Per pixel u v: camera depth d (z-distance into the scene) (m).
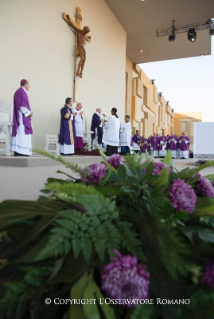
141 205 0.59
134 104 16.91
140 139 15.07
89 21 10.16
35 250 0.49
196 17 12.37
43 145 7.98
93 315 0.38
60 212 0.50
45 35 7.93
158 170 0.79
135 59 17.14
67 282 0.49
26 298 0.46
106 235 0.49
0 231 0.61
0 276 0.56
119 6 11.65
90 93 10.30
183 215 0.54
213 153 5.98
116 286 0.39
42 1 7.77
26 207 0.73
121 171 0.67
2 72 6.51
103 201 0.54
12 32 6.79
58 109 8.57
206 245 0.46
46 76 8.02
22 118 5.57
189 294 0.43
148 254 0.50
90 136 9.07
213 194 0.81
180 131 31.58
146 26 13.22
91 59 10.34
